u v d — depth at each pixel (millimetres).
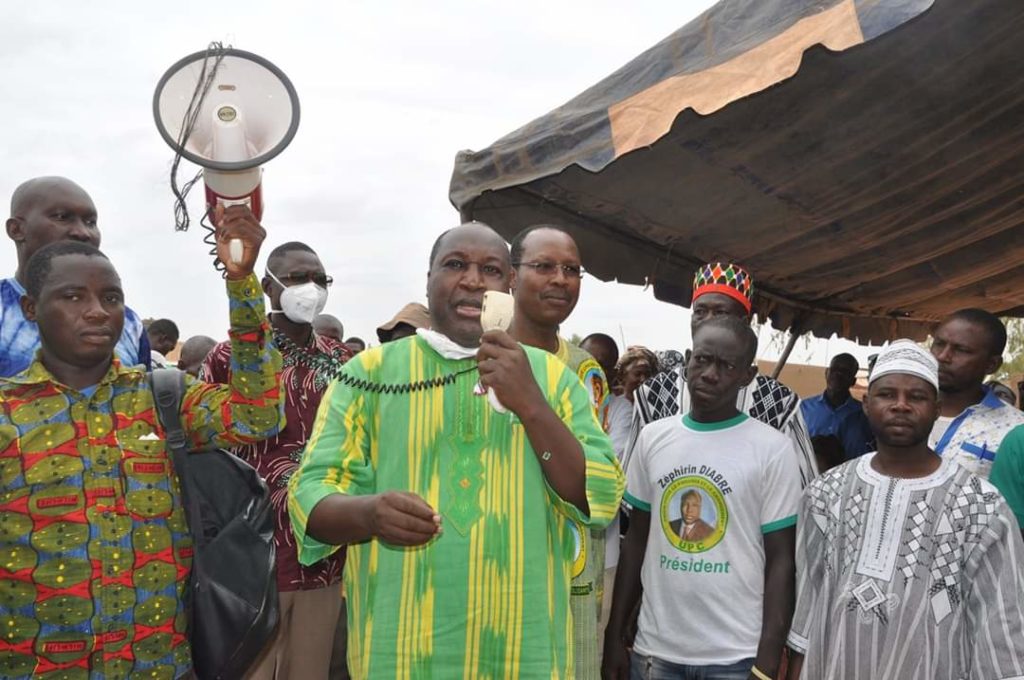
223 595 2355
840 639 2691
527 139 4648
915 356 2783
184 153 2062
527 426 1966
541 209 6023
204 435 2441
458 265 2184
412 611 2031
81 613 2186
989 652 2480
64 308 2221
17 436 2186
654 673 3127
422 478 2090
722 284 3938
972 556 2582
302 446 3854
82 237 2920
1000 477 3021
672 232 6434
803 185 5395
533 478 2096
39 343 2699
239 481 2514
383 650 2027
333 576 3838
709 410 3223
